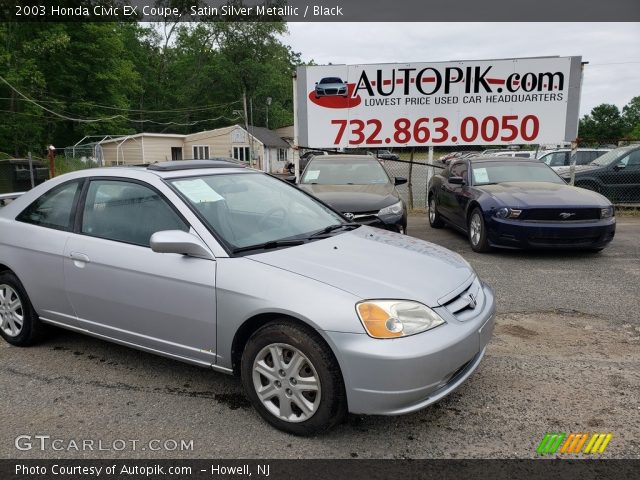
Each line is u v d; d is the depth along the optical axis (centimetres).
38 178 1462
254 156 4628
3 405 342
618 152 1223
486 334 323
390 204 731
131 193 375
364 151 1421
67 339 457
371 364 272
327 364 283
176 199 352
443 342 282
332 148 1232
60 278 392
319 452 287
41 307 414
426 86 1189
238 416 325
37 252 405
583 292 575
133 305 353
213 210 355
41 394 357
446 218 955
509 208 717
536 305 533
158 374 386
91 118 3866
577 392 349
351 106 1210
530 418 319
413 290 297
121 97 4316
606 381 363
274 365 302
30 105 3384
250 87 6141
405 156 2438
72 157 3331
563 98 1162
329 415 288
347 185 813
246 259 318
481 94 1182
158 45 6306
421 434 304
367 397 277
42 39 3253
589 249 756
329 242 358
